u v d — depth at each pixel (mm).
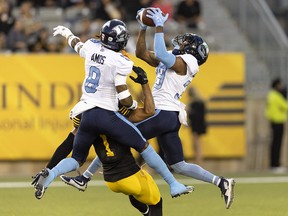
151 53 30203
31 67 57562
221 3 70375
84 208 37781
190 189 28703
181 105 30172
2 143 57469
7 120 57406
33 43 61000
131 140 27391
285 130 62281
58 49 61062
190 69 29781
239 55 60125
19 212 36438
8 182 50562
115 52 27562
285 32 74562
